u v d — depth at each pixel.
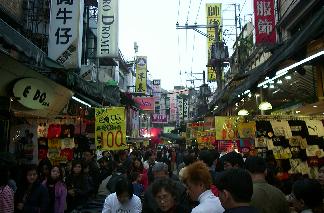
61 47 9.60
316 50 5.94
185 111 57.47
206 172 3.39
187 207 4.07
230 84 12.57
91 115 12.59
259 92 12.15
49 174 6.95
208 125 18.81
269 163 7.79
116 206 5.04
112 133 9.98
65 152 10.03
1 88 7.07
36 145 9.07
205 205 3.21
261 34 12.49
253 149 9.85
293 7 12.09
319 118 8.81
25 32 11.51
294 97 11.71
